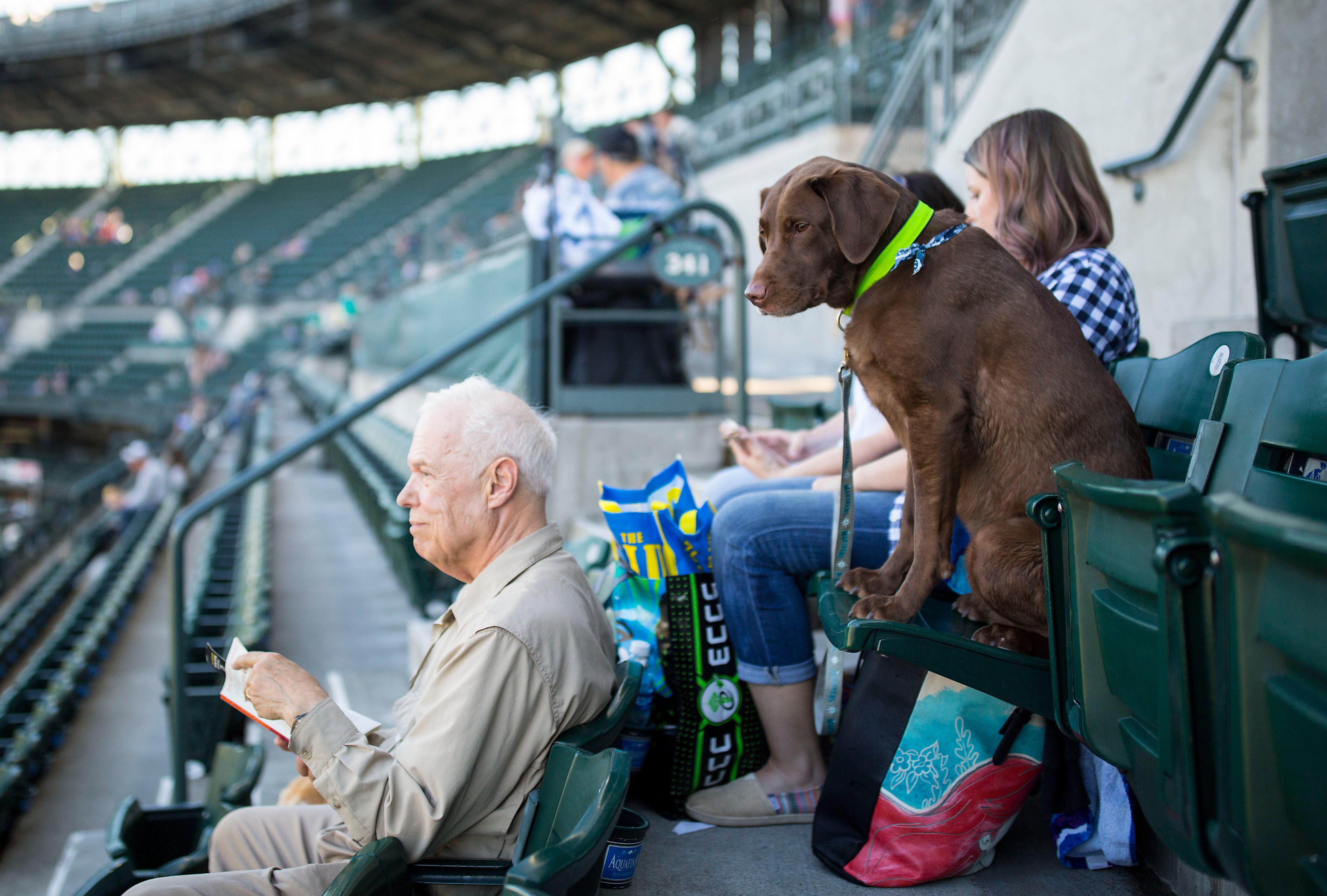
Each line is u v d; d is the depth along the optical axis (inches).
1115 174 154.4
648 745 79.9
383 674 180.1
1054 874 70.1
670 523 78.8
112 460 1021.8
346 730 58.3
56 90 1332.4
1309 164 78.8
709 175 550.3
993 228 82.3
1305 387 49.6
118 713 226.2
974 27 220.5
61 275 1298.0
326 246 1148.5
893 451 86.4
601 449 172.6
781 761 79.4
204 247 1275.8
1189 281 141.5
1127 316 76.2
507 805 58.8
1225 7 134.0
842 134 411.5
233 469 597.6
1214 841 36.0
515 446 66.6
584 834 46.5
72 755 201.2
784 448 106.7
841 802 69.1
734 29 809.5
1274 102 125.7
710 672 78.0
